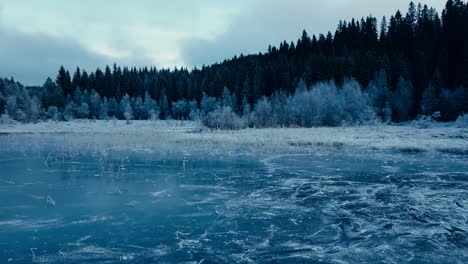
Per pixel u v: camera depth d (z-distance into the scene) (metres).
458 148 26.12
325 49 104.94
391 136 34.25
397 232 9.43
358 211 11.34
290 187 14.80
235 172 18.31
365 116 50.03
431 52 75.81
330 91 55.59
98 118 83.38
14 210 11.37
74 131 49.09
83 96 85.94
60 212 11.18
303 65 85.69
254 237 9.06
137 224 10.03
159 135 36.97
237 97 79.25
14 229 9.59
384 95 57.62
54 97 82.06
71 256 7.85
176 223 10.13
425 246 8.46
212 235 9.19
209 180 16.31
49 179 16.47
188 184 15.45
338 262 7.58
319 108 51.34
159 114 83.50
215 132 40.28
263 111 52.66
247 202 12.43
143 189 14.45
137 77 103.06
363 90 63.09
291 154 25.02
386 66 71.94
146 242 8.69
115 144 30.83
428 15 98.75
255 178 16.75
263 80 80.88
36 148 29.00
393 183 15.53
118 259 7.70
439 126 44.47
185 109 83.44
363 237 9.08
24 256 7.85
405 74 66.50
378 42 97.88
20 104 68.69
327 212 11.23
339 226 9.91
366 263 7.54
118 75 105.69
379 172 18.20
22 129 54.19
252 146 29.00
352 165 20.42
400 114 55.53
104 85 99.12
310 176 17.22
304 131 40.59
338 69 77.25
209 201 12.55
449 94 52.28
